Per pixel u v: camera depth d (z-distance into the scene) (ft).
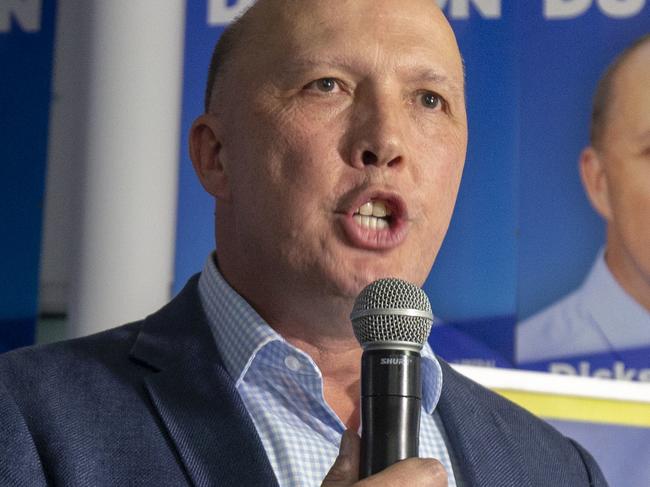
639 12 12.02
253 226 8.70
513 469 9.09
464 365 11.39
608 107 11.93
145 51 11.22
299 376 8.66
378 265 8.35
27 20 12.35
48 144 12.18
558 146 11.90
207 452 7.88
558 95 11.96
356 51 8.57
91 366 8.38
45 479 7.57
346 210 8.31
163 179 11.17
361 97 8.56
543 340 11.69
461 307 11.73
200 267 11.23
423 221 8.50
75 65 12.23
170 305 9.21
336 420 8.62
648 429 10.95
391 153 8.27
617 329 11.70
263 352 8.70
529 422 9.70
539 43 12.03
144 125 11.15
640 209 11.76
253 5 9.28
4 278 12.08
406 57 8.63
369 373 6.73
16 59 12.32
